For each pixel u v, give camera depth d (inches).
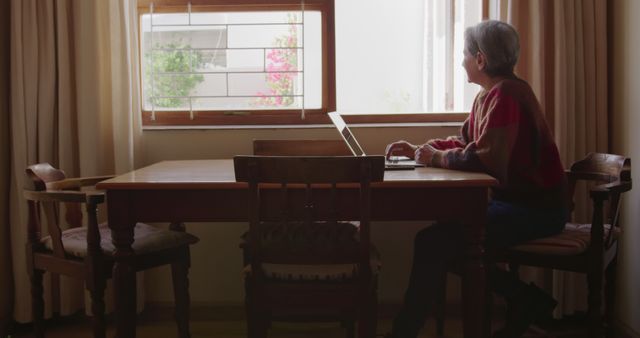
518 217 82.5
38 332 87.3
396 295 113.0
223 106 117.3
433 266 82.1
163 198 73.7
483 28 86.1
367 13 119.4
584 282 106.3
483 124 83.1
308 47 116.4
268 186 71.8
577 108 104.0
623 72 100.3
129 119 105.8
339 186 71.7
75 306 109.0
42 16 104.3
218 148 111.4
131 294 75.0
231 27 116.0
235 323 110.8
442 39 119.2
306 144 102.1
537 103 84.0
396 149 96.1
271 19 116.0
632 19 96.5
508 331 87.3
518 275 98.7
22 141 103.7
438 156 85.4
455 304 113.2
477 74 88.8
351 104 120.3
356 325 107.4
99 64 105.4
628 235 98.3
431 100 120.3
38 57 104.3
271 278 72.5
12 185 104.9
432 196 73.5
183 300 93.7
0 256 105.8
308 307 71.9
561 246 80.7
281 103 117.1
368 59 119.9
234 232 112.4
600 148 104.0
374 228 112.3
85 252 79.0
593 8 103.2
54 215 80.8
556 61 102.7
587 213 105.3
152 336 104.5
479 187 73.3
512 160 81.7
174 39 116.0
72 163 106.6
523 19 105.8
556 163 84.4
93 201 75.7
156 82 116.4
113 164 108.7
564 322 108.7
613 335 91.5
